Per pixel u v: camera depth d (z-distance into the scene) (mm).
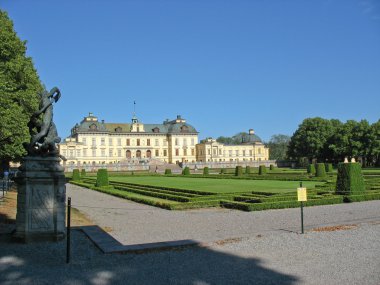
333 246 11742
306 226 15172
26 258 10758
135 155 128000
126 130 129375
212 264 10062
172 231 14938
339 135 88938
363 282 8508
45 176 12812
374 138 84000
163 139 132000
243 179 51500
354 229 14328
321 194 25922
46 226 12812
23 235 12570
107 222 17484
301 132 100938
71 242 12836
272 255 10859
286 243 12242
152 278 8984
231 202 22156
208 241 12562
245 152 139750
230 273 9289
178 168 103062
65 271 9562
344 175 25203
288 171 77312
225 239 12867
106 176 39844
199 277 9023
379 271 9227
